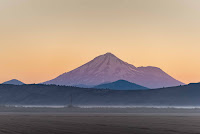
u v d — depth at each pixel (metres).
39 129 53.12
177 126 59.50
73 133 47.12
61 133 47.19
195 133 47.69
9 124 63.69
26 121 72.50
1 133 47.06
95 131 50.09
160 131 50.34
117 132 48.72
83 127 57.06
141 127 57.25
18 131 49.94
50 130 51.50
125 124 63.94
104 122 69.88
